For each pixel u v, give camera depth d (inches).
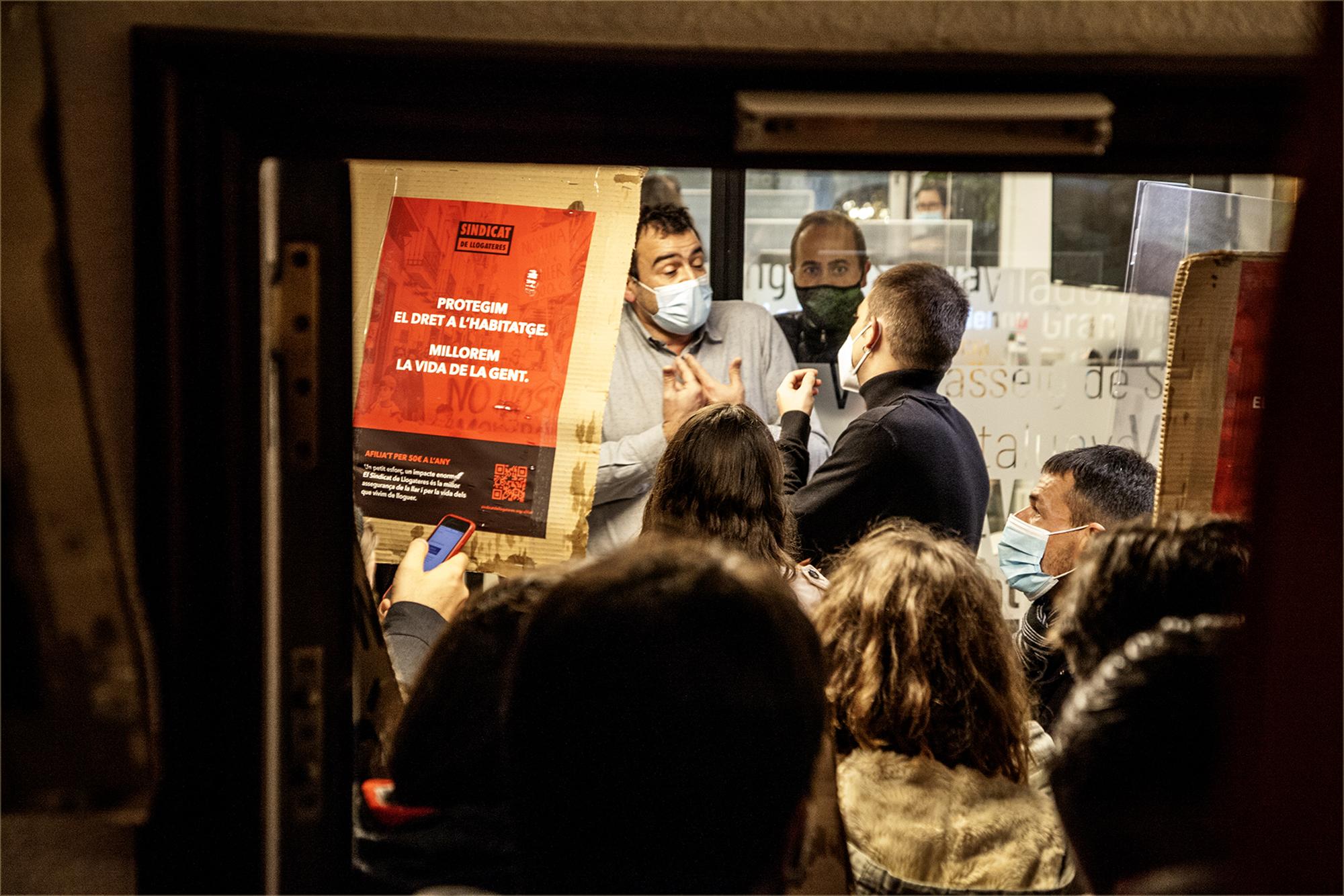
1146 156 34.3
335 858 36.9
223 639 34.4
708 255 89.7
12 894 35.5
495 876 34.4
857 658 41.9
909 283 74.8
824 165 34.9
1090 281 90.1
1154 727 30.5
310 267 35.2
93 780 32.5
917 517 73.2
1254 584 29.6
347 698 37.6
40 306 31.1
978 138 32.6
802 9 33.6
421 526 65.5
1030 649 71.5
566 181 64.9
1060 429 91.0
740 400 83.9
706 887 23.3
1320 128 28.2
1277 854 28.0
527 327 64.8
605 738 23.2
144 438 33.1
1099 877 30.8
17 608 31.7
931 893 37.6
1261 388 30.6
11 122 30.7
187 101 32.5
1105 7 33.8
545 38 33.5
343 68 33.0
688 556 26.5
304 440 35.8
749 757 23.3
